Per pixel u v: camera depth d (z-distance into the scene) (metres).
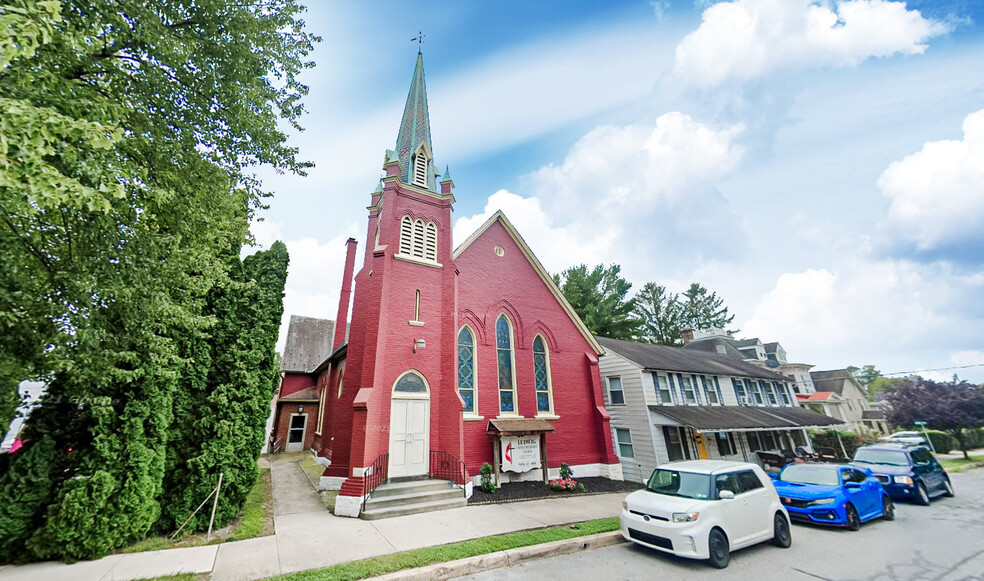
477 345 15.34
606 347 20.61
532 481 14.59
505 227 18.09
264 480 13.92
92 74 6.31
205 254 7.65
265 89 8.92
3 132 3.75
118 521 7.07
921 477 13.75
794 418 22.62
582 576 6.79
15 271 5.47
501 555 7.30
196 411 9.08
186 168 7.62
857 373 67.88
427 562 6.87
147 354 7.70
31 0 4.14
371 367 11.84
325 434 18.59
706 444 19.64
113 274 6.27
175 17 7.54
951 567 7.35
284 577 6.17
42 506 6.97
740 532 7.86
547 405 16.67
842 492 10.21
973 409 26.84
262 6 8.64
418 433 12.26
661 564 7.37
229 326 9.89
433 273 14.26
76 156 4.72
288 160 9.81
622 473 16.84
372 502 10.12
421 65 19.38
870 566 7.41
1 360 5.93
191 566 6.57
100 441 7.32
